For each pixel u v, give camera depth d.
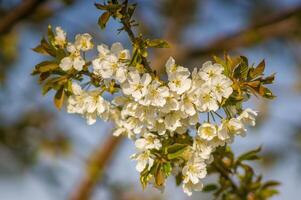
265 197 1.32
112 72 1.08
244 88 1.11
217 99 1.07
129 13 1.10
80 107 1.12
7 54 2.52
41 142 2.49
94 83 1.11
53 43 1.13
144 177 1.10
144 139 1.10
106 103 1.11
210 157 1.12
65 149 2.44
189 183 1.10
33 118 2.51
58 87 1.13
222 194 1.32
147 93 1.06
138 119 1.09
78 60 1.10
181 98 1.07
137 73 1.07
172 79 1.07
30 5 2.11
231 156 1.26
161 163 1.09
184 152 1.10
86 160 2.45
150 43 1.08
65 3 1.85
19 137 2.50
